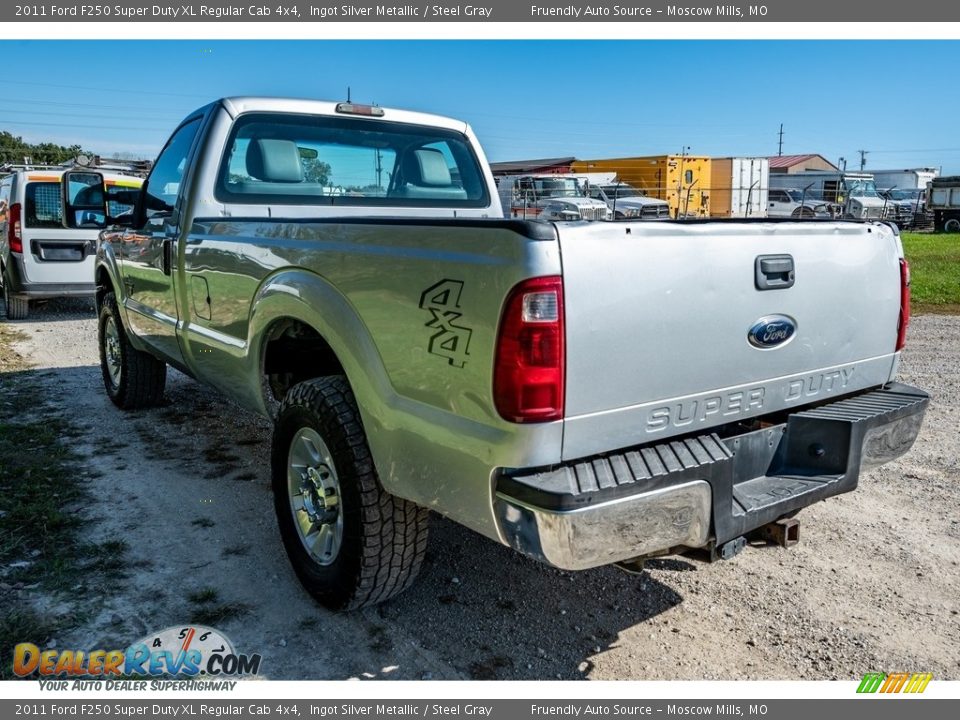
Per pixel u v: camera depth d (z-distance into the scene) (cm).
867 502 447
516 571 362
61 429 557
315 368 393
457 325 247
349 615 322
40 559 360
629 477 236
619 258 240
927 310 1190
